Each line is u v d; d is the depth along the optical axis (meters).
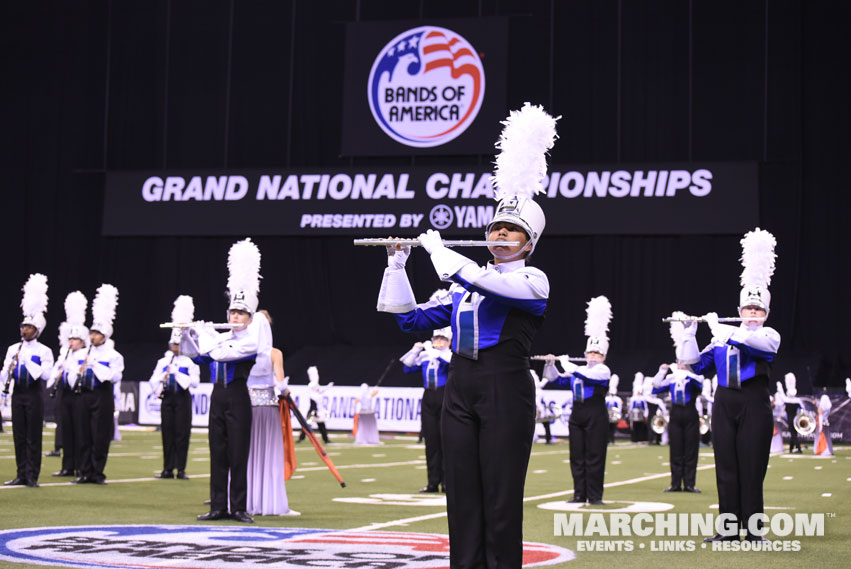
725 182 25.77
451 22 27.70
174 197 29.03
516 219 4.06
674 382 12.09
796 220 27.03
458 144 27.47
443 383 11.39
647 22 27.84
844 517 8.74
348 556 5.91
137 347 30.27
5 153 31.77
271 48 30.17
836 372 26.91
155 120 30.77
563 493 11.32
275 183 28.45
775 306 27.14
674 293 27.58
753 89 27.25
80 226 31.30
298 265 30.03
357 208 27.78
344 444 23.64
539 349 28.20
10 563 5.32
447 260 3.89
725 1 27.48
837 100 27.22
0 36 31.86
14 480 10.74
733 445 6.80
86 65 31.34
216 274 30.19
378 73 28.09
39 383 10.82
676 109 27.58
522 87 28.23
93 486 11.09
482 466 3.88
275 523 7.79
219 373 7.96
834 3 27.30
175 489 11.04
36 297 10.74
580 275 28.12
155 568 5.29
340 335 29.73
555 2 28.19
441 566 5.53
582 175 26.48
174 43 30.77
